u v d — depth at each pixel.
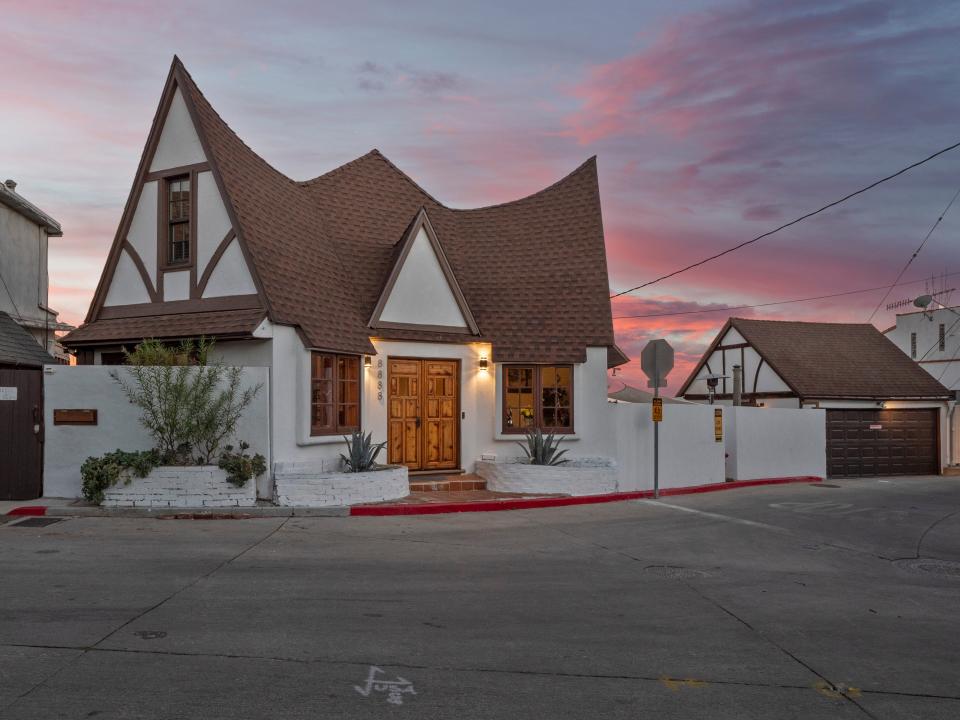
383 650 5.93
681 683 5.48
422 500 14.30
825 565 10.07
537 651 6.05
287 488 12.76
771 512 15.21
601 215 19.50
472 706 4.92
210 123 14.70
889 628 7.09
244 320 13.04
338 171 19.00
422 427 16.47
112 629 6.18
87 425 12.64
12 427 12.52
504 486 15.77
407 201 19.62
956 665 6.07
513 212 20.27
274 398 13.08
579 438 17.34
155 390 12.66
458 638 6.30
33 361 15.16
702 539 11.68
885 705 5.19
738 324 31.56
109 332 14.24
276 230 14.93
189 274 14.18
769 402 30.00
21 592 7.19
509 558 9.68
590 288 18.20
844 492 20.25
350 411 14.99
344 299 15.62
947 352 34.38
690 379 35.16
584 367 17.48
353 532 11.14
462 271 18.69
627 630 6.72
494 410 17.12
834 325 32.88
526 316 17.72
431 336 16.39
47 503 12.19
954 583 9.23
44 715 4.53
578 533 11.84
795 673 5.78
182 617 6.57
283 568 8.56
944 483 24.75
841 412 28.67
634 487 17.91
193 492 12.21
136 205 14.80
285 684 5.16
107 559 8.69
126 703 4.75
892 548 11.59
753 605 7.79
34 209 18.75
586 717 4.82
